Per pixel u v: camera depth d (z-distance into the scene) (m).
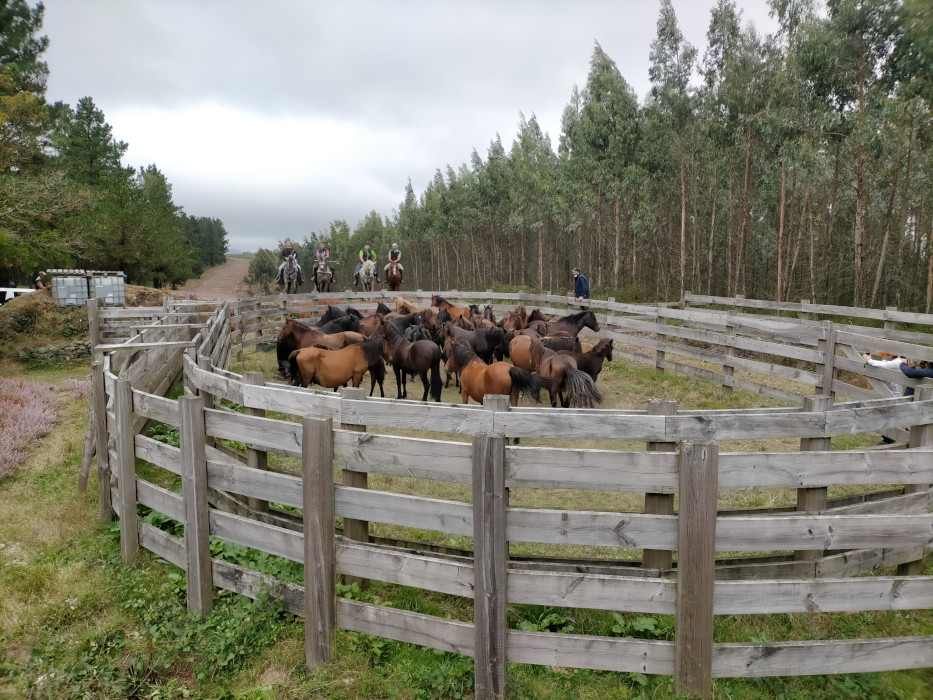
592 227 42.62
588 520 3.05
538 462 3.16
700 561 2.92
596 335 14.25
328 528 3.35
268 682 3.34
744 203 25.66
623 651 3.05
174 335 9.72
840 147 23.16
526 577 3.07
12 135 17.22
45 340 14.40
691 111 28.41
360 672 3.31
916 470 3.45
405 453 3.37
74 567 4.52
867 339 7.38
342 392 3.95
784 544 3.05
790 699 3.10
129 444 4.59
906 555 4.13
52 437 7.74
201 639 3.67
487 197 50.22
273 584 3.77
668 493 3.32
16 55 17.22
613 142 30.14
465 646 3.16
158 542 4.44
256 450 4.67
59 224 20.14
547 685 3.20
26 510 5.52
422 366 9.42
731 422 3.49
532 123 51.47
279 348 10.34
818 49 21.69
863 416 3.70
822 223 29.72
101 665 3.46
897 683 3.24
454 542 4.91
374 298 20.06
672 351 11.37
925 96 15.98
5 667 3.42
